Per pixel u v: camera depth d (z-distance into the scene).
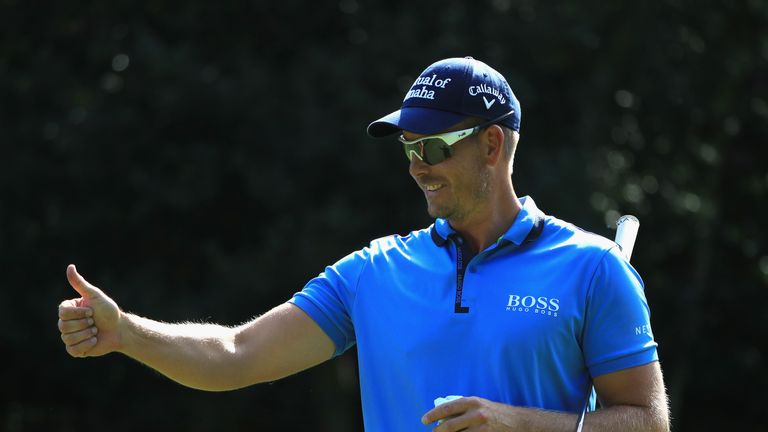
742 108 55.94
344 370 52.38
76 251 50.16
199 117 46.34
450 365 11.84
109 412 54.62
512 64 47.44
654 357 11.72
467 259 12.29
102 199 48.97
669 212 54.09
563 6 47.28
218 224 49.19
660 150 54.69
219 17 47.38
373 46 45.62
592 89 49.69
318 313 12.88
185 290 47.97
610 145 52.25
